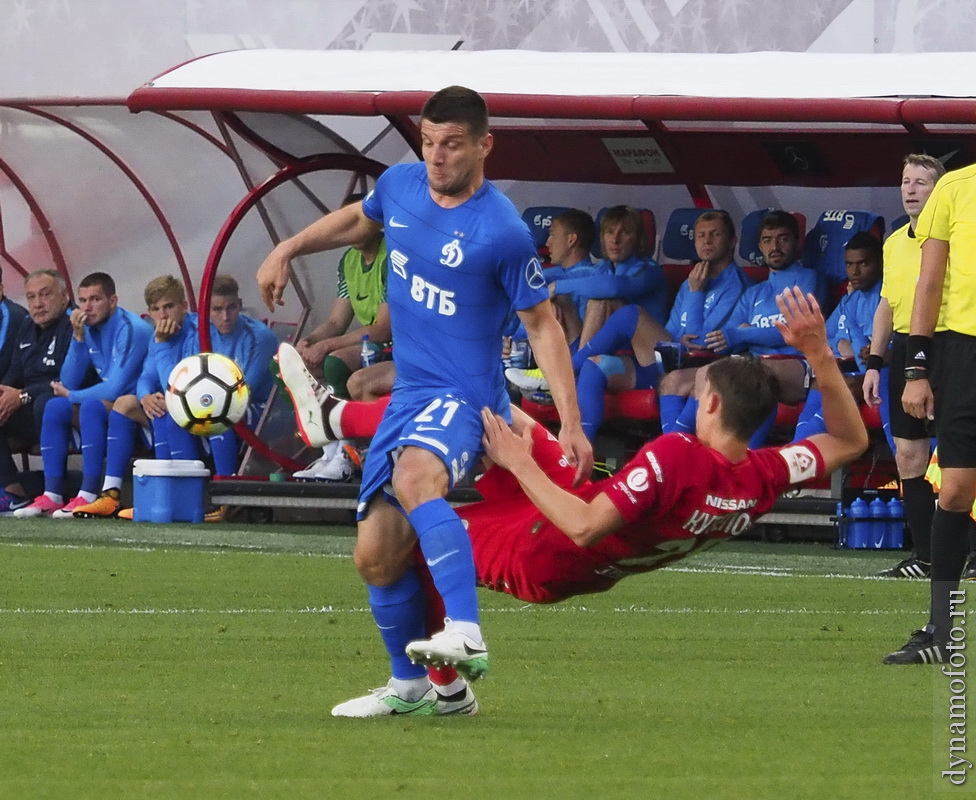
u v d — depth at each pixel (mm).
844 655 21672
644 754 14805
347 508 43594
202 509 44531
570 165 46281
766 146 43719
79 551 35125
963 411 20656
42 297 46312
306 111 39875
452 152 16750
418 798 12797
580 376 41844
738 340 41344
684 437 15852
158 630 23469
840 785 13477
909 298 31297
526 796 12906
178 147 47625
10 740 15312
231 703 17641
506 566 16703
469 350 17000
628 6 44844
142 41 48781
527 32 45969
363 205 18188
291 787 13203
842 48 43312
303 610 25922
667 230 45000
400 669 17031
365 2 47094
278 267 18500
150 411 45000
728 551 37906
